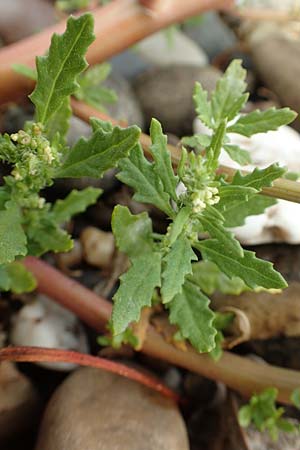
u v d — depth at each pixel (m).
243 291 0.22
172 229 0.17
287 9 0.30
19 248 0.17
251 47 0.29
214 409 0.23
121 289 0.17
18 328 0.23
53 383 0.23
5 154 0.17
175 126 0.26
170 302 0.19
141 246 0.18
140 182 0.18
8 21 0.27
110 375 0.22
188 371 0.24
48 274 0.22
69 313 0.24
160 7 0.23
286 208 0.22
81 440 0.20
